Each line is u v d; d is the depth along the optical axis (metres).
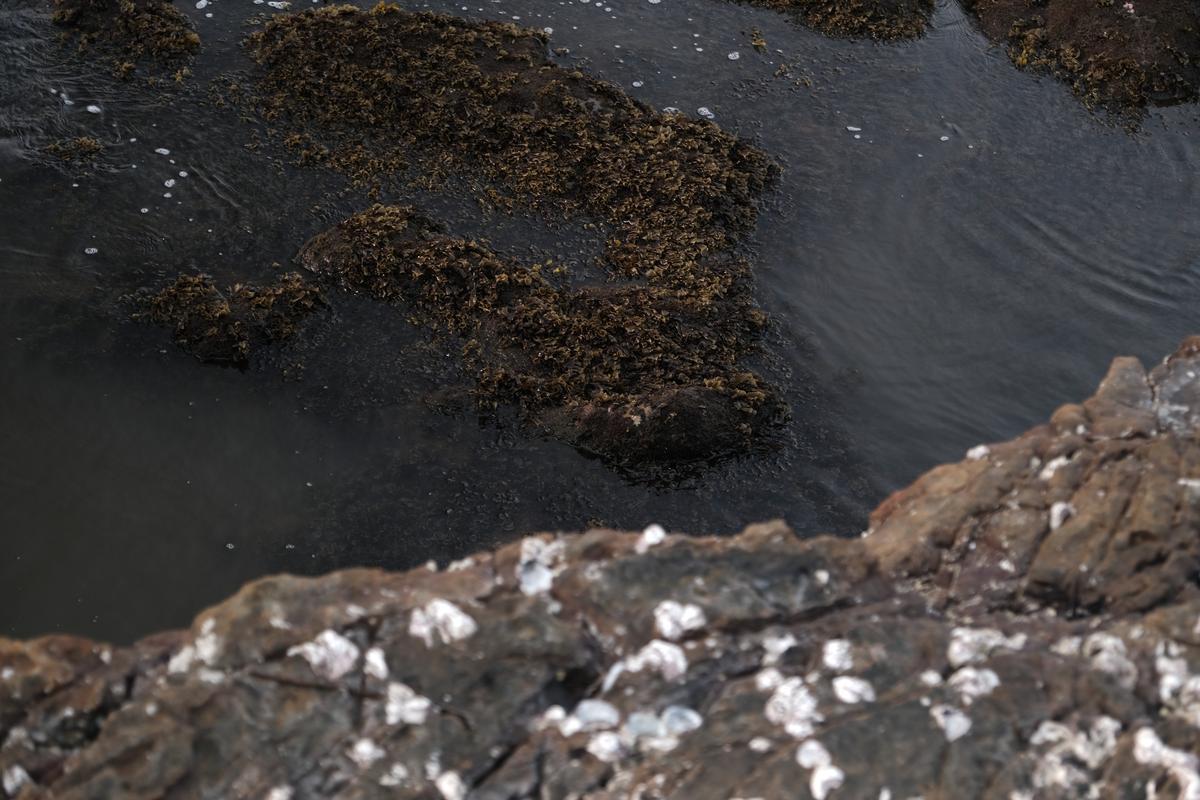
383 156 10.18
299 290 8.71
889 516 4.78
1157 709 3.83
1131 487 4.54
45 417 7.79
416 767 3.56
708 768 3.57
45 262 8.82
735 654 3.93
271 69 10.98
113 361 8.18
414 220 9.38
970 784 3.55
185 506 7.39
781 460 8.05
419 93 10.70
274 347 8.41
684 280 9.18
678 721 3.72
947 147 11.19
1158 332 9.48
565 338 8.45
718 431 8.00
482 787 3.52
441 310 8.72
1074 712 3.77
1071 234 10.36
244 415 7.96
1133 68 12.17
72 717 3.68
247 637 3.83
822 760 3.58
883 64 12.20
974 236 10.21
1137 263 10.12
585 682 3.88
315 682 3.74
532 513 7.55
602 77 11.41
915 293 9.58
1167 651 3.94
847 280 9.59
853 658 3.92
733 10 12.77
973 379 8.91
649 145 10.39
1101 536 4.36
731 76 11.73
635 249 9.45
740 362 8.69
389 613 3.94
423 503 7.54
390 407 8.09
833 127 11.25
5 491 7.33
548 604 4.02
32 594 6.86
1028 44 12.58
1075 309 9.61
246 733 3.61
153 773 3.51
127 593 6.91
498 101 10.69
